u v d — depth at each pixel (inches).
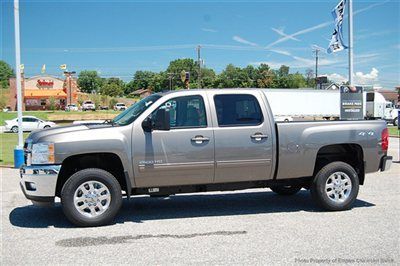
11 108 3870.6
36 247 232.8
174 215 303.7
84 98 4426.7
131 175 282.2
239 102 301.7
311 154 308.0
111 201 276.5
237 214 304.8
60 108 3998.5
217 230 263.3
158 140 283.9
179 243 237.8
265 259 210.7
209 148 291.0
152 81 5285.4
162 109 279.4
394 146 893.8
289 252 220.5
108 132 278.8
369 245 231.0
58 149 271.6
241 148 295.7
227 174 297.1
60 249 229.3
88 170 274.2
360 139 316.8
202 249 226.7
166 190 294.4
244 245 232.7
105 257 216.1
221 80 4571.9
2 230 267.6
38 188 271.4
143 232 260.8
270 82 4520.2
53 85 4160.9
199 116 293.9
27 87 4092.0
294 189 370.0
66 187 270.5
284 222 280.8
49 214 309.9
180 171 288.4
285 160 303.6
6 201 356.8
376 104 1879.9
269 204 337.4
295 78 4603.8
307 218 290.8
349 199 312.2
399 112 1144.2
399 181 443.5
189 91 296.2
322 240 240.2
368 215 297.7
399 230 259.6
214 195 376.8
